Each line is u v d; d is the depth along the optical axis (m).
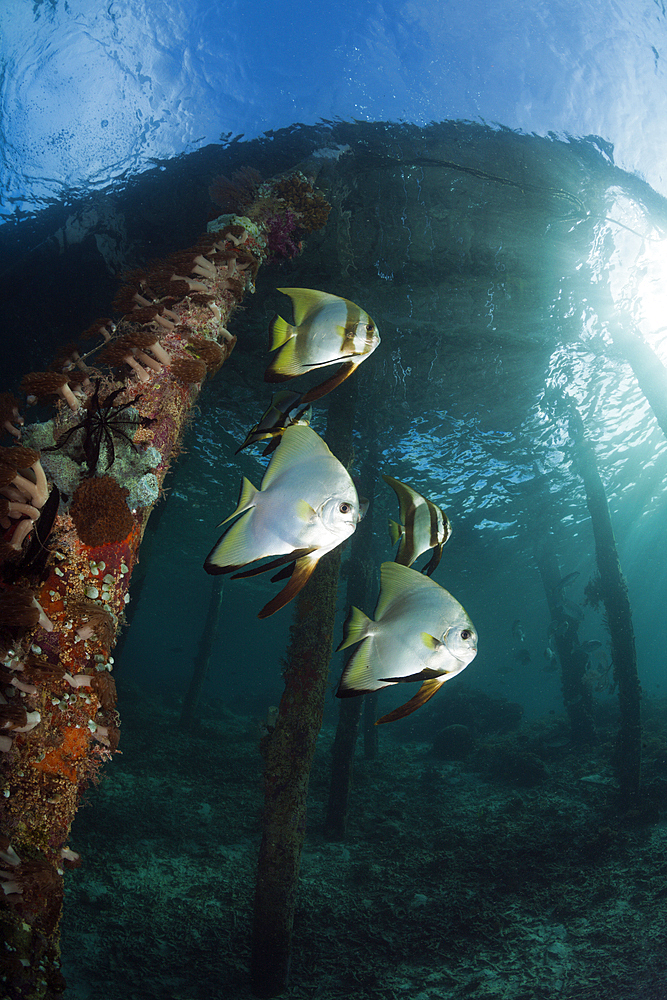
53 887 2.11
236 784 12.48
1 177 7.09
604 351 11.68
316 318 2.02
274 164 6.80
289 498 1.53
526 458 16.92
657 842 8.66
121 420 2.66
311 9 5.70
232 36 5.89
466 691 21.92
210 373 3.50
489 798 11.80
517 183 7.36
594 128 7.06
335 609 6.62
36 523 2.25
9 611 2.06
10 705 2.10
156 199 7.28
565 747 15.10
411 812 11.30
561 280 9.31
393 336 10.41
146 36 5.86
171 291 3.59
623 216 8.32
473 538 23.33
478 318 9.98
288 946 5.75
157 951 6.12
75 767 2.26
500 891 7.61
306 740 6.13
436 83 6.34
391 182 7.07
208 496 20.25
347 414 8.51
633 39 6.30
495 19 5.92
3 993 1.92
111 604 2.47
